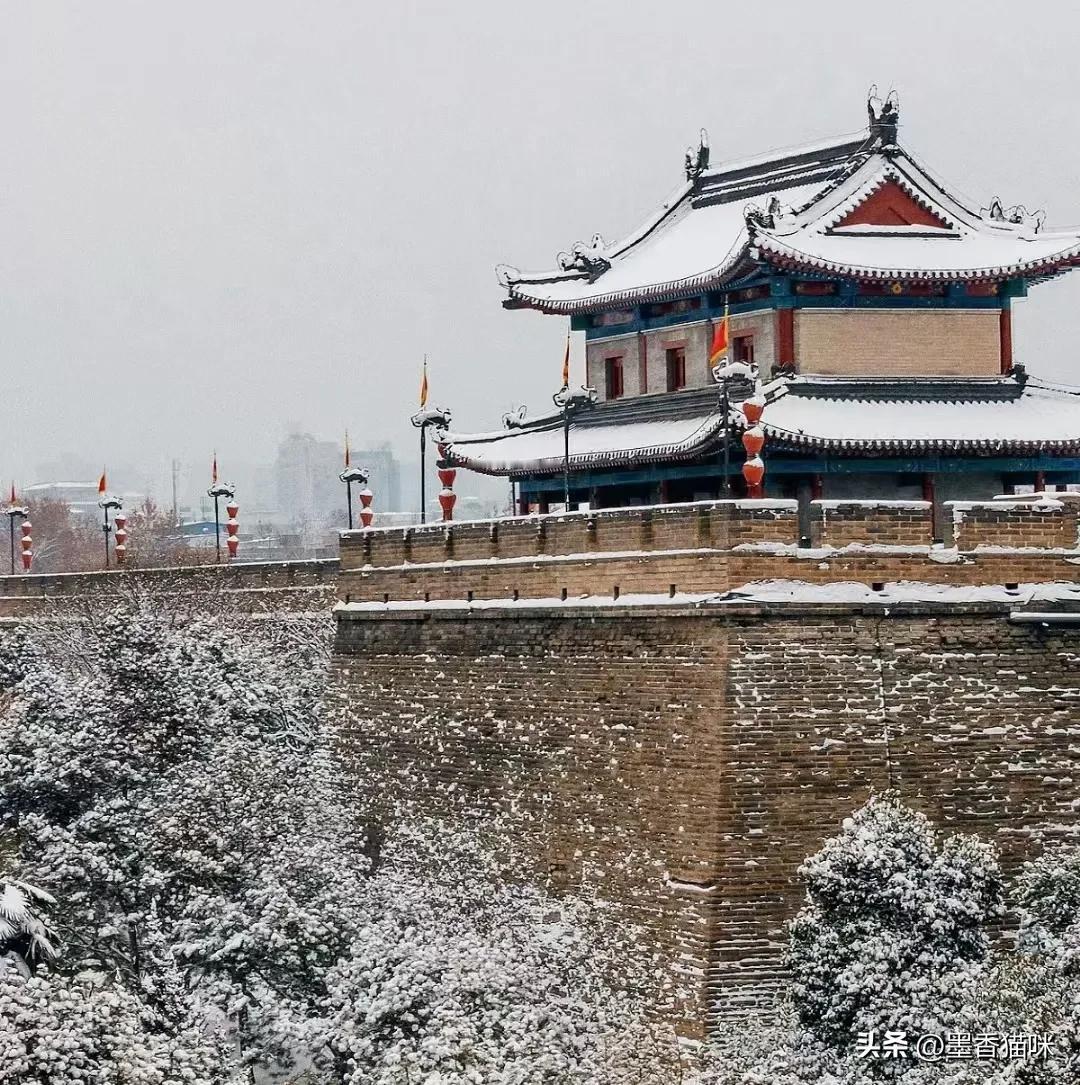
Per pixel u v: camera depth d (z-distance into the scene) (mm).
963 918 54875
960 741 60219
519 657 68000
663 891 59938
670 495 84938
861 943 54094
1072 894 56062
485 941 58188
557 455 86000
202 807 62750
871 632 59875
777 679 59062
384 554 76312
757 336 81438
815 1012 54344
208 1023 59062
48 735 64125
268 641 84625
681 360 86312
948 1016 52000
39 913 57438
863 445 76688
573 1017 55781
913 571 60469
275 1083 60406
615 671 63344
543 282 91938
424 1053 50562
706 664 59562
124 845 61406
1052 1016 50156
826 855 55906
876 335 80750
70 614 96000
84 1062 48281
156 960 59438
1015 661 61031
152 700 66312
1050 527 61844
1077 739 61281
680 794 59938
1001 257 80562
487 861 66812
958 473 80375
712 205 91625
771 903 58312
